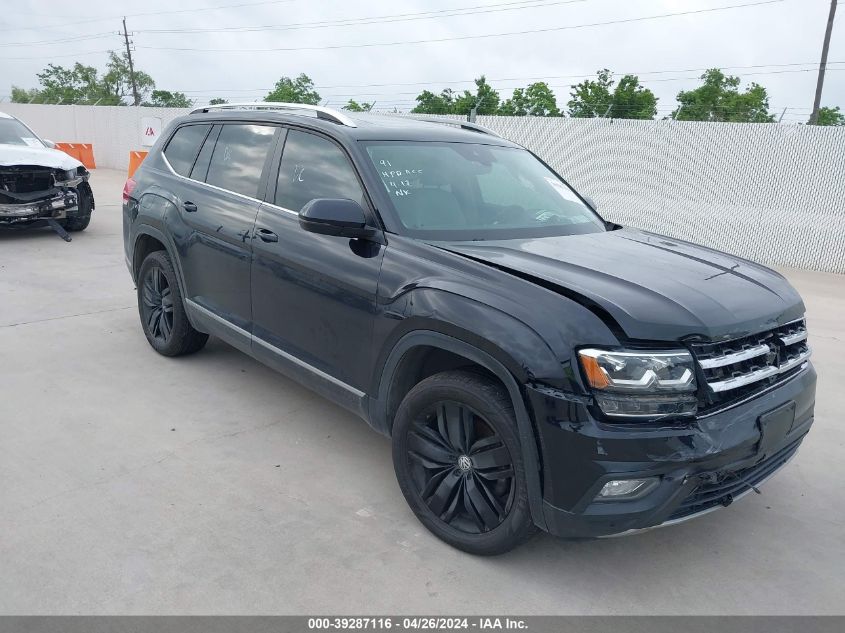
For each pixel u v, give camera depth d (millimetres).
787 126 11414
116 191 16125
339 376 3510
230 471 3643
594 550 3129
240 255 4074
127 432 4012
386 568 2900
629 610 2736
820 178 11219
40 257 8508
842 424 4629
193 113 5082
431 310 2912
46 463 3609
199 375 4918
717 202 12227
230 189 4336
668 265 3182
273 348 3920
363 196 3473
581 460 2502
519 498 2709
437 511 3074
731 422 2641
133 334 5738
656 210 12984
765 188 11750
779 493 3729
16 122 10516
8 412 4172
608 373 2490
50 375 4777
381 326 3184
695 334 2584
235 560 2898
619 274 2926
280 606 2643
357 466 3768
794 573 3029
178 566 2840
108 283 7395
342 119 3861
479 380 2840
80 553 2889
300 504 3363
